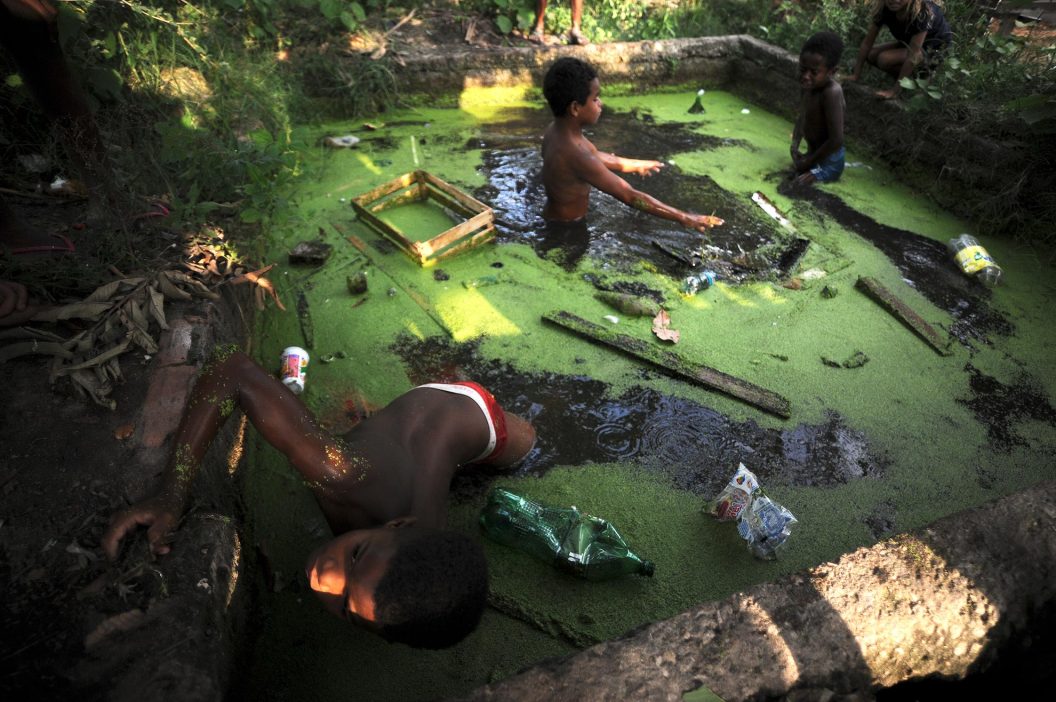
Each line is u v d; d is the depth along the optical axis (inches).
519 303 153.8
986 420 128.9
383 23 264.2
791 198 201.5
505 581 98.5
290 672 87.2
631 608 96.0
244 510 105.2
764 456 120.3
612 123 250.2
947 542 74.9
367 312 148.9
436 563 65.5
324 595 70.3
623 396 131.1
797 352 143.1
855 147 227.9
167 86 186.9
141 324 106.8
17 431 90.4
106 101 170.4
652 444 121.5
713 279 162.6
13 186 141.8
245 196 161.0
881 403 131.7
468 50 256.7
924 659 69.4
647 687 62.5
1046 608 72.0
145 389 97.9
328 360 135.6
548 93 163.2
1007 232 185.9
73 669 66.8
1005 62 200.4
